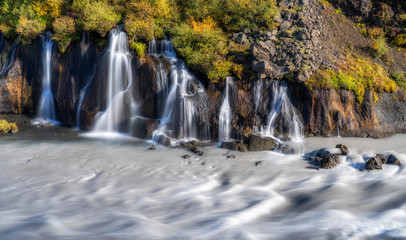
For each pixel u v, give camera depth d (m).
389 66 20.70
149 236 8.83
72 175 14.41
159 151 17.36
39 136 19.83
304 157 16.11
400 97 19.31
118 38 20.61
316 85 17.84
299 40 19.64
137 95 20.06
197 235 9.00
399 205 11.10
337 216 10.39
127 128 20.19
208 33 19.86
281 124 18.23
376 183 13.05
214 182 13.85
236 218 10.22
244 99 18.55
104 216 10.34
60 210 10.93
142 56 20.11
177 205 11.38
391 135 18.33
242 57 19.11
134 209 11.02
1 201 11.73
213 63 18.81
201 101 18.83
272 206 11.40
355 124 18.20
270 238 8.97
